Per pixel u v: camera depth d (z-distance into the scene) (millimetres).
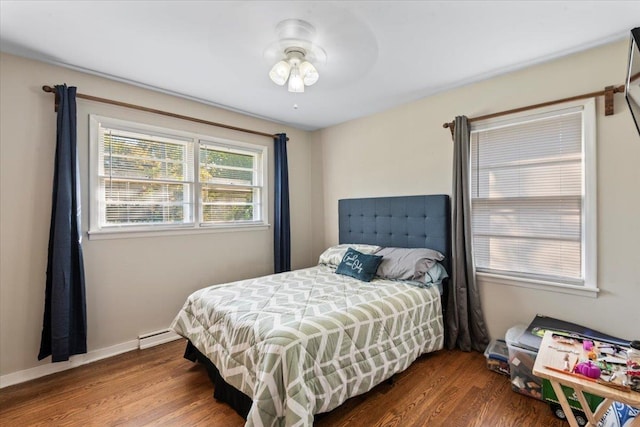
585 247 2180
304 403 1439
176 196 3000
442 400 1918
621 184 2033
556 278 2322
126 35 1924
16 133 2170
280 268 3719
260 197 3697
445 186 2896
